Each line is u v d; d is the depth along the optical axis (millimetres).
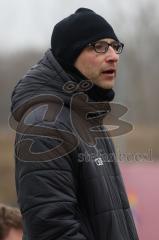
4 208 13414
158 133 87625
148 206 30078
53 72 11516
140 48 87688
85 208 11117
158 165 30203
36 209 10664
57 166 10820
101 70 11578
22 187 10859
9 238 13250
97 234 11031
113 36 11727
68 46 11594
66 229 10648
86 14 11680
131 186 30000
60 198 10703
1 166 86188
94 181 11070
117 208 11320
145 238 29891
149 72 91938
